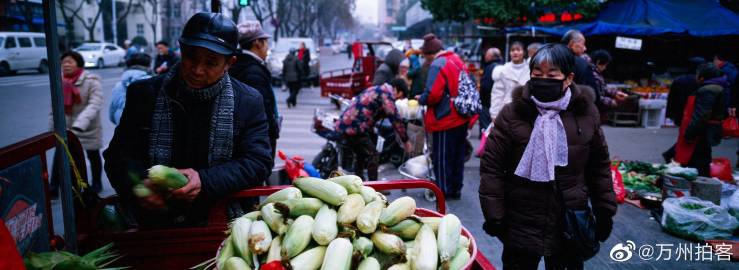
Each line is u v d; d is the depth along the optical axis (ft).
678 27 35.83
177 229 6.98
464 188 20.27
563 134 7.89
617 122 37.01
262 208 5.66
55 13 6.04
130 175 6.46
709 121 19.62
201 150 6.80
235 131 6.91
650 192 18.71
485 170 8.43
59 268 4.95
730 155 28.02
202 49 6.18
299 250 5.05
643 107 36.45
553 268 8.80
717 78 19.44
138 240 6.93
